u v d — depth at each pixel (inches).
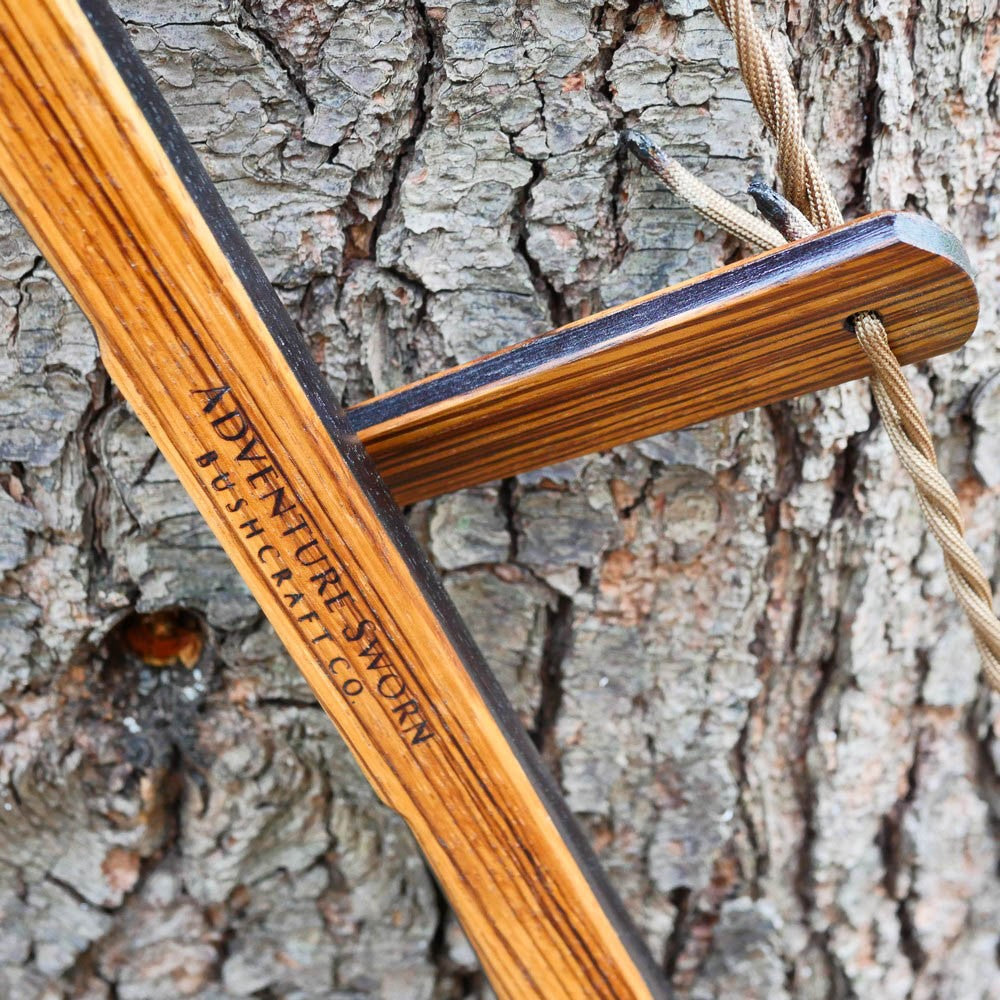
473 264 16.4
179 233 14.1
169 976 18.4
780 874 18.3
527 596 17.3
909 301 14.6
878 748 18.0
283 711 17.5
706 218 15.4
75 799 17.6
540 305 16.5
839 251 14.4
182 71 15.8
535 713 17.8
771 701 17.9
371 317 16.6
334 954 18.4
